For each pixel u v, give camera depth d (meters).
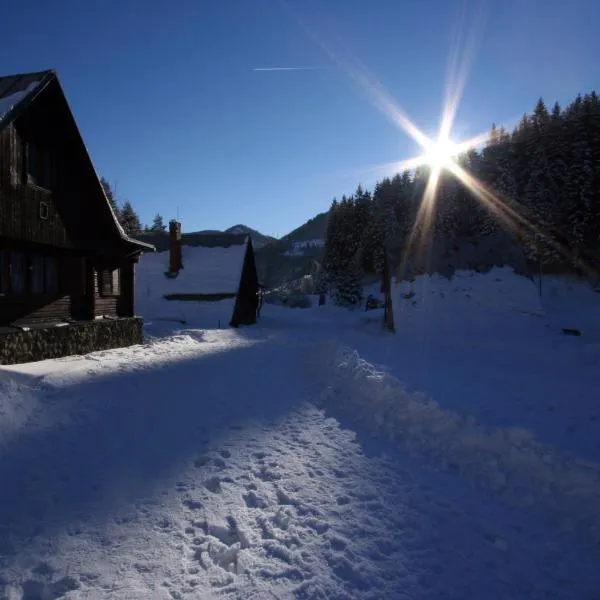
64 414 6.07
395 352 13.52
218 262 29.38
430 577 3.15
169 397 7.38
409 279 18.62
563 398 7.82
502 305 16.78
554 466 4.67
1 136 9.05
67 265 11.90
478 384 8.98
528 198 44.38
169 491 4.13
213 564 3.11
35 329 9.96
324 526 3.67
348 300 50.28
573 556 3.55
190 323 26.00
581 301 36.16
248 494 4.16
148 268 29.61
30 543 3.25
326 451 5.41
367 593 2.92
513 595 3.05
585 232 42.03
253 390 8.40
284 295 62.69
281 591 2.87
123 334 14.12
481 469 4.99
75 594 2.74
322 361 10.98
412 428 6.17
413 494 4.41
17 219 9.49
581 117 49.56
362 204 75.44
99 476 4.36
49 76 9.91
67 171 11.34
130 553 3.19
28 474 4.31
